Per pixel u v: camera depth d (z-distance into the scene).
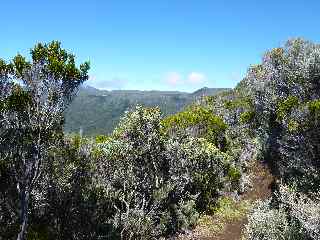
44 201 18.20
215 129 41.47
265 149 38.78
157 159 26.03
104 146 24.83
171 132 31.08
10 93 14.67
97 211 21.02
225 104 60.47
